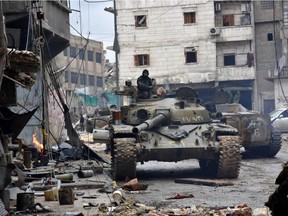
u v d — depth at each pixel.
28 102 21.47
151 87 16.70
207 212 9.02
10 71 9.97
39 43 20.05
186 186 13.67
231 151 14.48
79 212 9.38
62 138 29.88
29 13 21.08
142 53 51.00
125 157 14.20
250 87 50.66
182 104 15.97
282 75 49.97
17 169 11.23
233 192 12.26
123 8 50.94
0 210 8.60
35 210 9.60
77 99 58.69
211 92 50.94
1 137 10.48
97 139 23.00
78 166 17.56
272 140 20.78
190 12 50.44
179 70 50.56
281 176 5.52
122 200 10.50
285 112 35.47
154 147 14.60
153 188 13.28
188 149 14.68
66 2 27.27
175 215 8.92
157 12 50.72
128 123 15.83
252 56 50.19
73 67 63.31
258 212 8.73
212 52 50.28
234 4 50.91
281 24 51.03
